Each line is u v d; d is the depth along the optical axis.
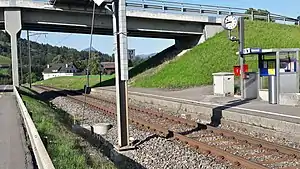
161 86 38.16
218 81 25.14
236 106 18.67
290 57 19.72
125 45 12.65
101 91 41.00
